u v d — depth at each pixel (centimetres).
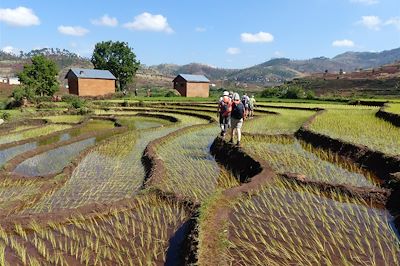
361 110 3031
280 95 6303
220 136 1623
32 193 952
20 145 1838
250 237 648
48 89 5588
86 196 948
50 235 688
